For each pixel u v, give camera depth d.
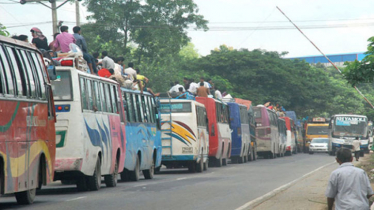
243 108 76.12
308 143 132.38
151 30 92.44
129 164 37.22
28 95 22.98
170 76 89.50
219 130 60.81
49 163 25.17
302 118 142.62
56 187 35.34
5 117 20.62
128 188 32.41
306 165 64.94
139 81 41.06
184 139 49.34
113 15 89.56
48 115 25.34
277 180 40.16
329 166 61.16
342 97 161.00
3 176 20.39
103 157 31.44
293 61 131.75
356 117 108.00
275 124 96.69
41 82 24.72
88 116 29.19
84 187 30.81
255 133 85.44
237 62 116.88
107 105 32.88
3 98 20.52
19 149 21.83
